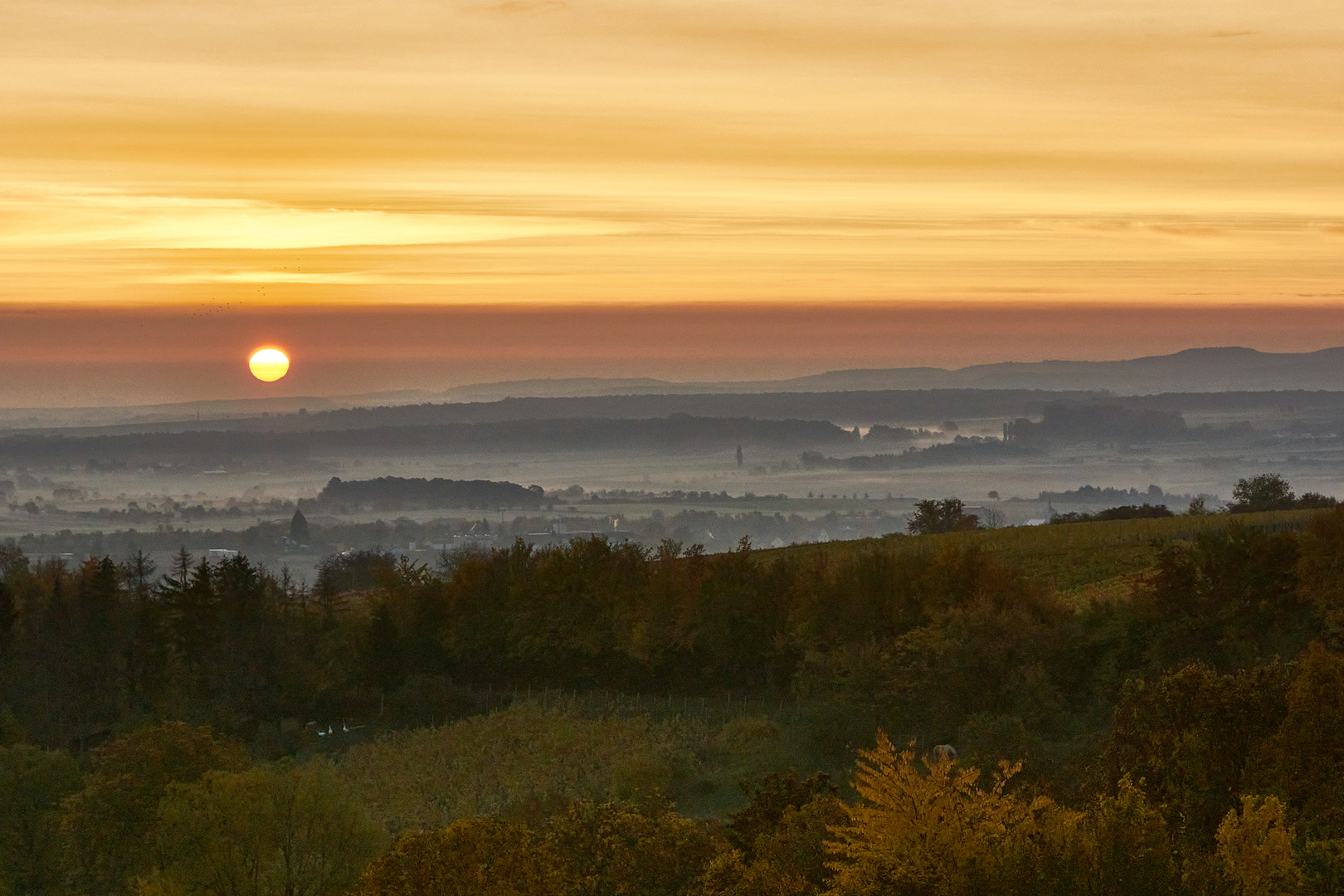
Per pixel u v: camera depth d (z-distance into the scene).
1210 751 25.27
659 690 79.50
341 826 35.75
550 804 50.06
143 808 42.78
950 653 56.72
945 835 18.94
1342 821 22.05
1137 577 72.94
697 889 25.88
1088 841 18.61
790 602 76.56
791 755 54.56
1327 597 55.09
